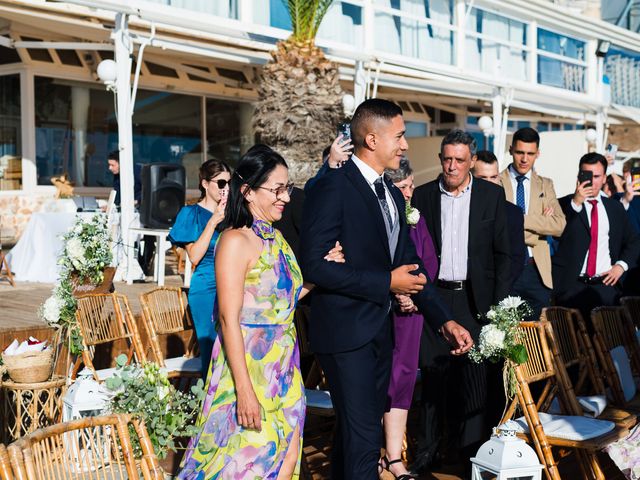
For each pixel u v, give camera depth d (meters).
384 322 4.00
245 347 3.52
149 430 3.39
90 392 4.58
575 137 15.64
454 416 5.28
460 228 5.14
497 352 4.34
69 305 5.14
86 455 2.92
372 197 4.02
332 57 11.48
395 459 4.70
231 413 3.51
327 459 5.39
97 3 8.34
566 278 6.45
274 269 3.57
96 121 13.05
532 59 15.27
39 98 12.23
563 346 5.29
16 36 11.57
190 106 14.00
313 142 8.30
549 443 4.39
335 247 3.86
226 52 10.04
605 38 16.86
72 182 12.78
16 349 4.82
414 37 13.11
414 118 18.50
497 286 5.11
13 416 4.99
